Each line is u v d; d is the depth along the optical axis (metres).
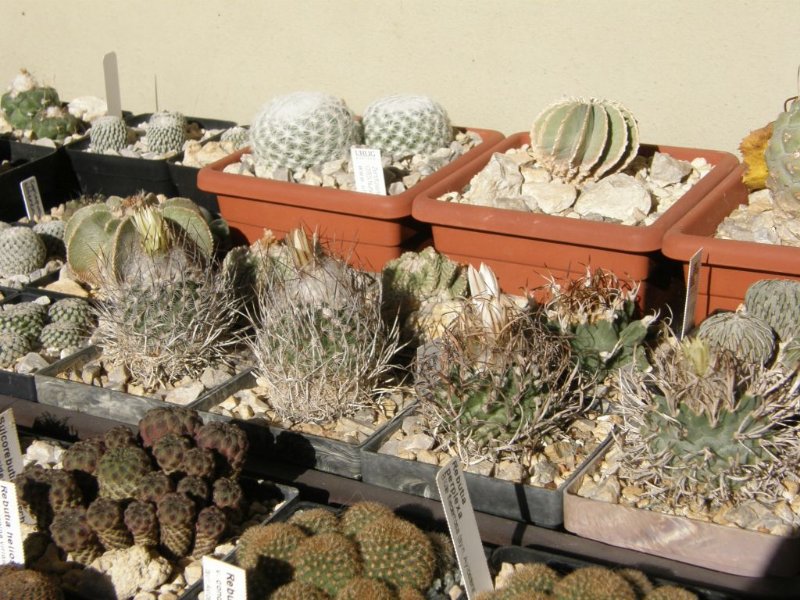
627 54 3.04
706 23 2.89
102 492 1.79
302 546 1.63
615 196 2.61
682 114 3.03
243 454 1.87
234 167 3.03
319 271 2.10
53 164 3.47
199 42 3.82
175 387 2.33
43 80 4.28
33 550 1.77
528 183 2.76
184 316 2.25
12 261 3.00
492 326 1.84
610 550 1.75
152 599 1.69
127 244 2.37
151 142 3.63
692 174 2.86
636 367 1.98
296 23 3.57
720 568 1.69
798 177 2.41
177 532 1.73
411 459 1.94
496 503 1.85
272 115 2.99
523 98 3.27
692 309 2.26
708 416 1.69
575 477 1.83
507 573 1.69
